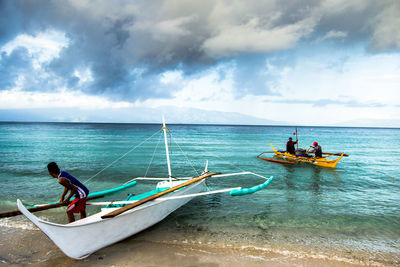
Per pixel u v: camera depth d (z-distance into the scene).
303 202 7.54
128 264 4.10
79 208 4.71
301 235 5.28
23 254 4.39
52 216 6.16
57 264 4.09
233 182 10.09
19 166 13.27
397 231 5.57
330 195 8.38
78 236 4.14
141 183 9.70
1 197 7.78
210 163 15.24
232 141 35.28
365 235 5.34
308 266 4.10
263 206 7.11
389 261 4.32
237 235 5.23
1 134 42.44
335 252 4.58
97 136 41.06
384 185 10.02
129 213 4.78
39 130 60.59
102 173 11.92
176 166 14.09
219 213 6.52
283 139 42.34
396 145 35.28
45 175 11.12
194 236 5.17
